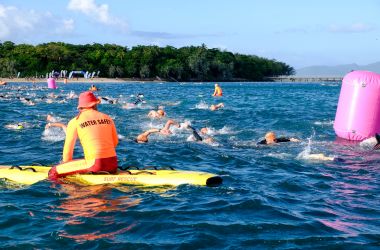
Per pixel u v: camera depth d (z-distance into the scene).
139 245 5.89
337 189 8.88
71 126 9.38
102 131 9.34
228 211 7.29
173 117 22.25
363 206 7.71
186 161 11.58
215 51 171.00
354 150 13.41
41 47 138.25
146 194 8.24
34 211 7.25
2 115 22.20
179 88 72.62
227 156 12.08
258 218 6.97
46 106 28.36
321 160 11.77
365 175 10.12
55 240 6.08
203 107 28.88
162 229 6.48
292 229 6.52
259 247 5.85
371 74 15.16
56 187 8.64
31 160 11.37
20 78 120.62
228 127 18.73
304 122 20.50
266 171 10.46
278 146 13.95
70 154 9.48
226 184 9.09
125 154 12.30
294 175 10.06
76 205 7.58
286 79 182.38
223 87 85.19
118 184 8.86
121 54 141.62
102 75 139.12
